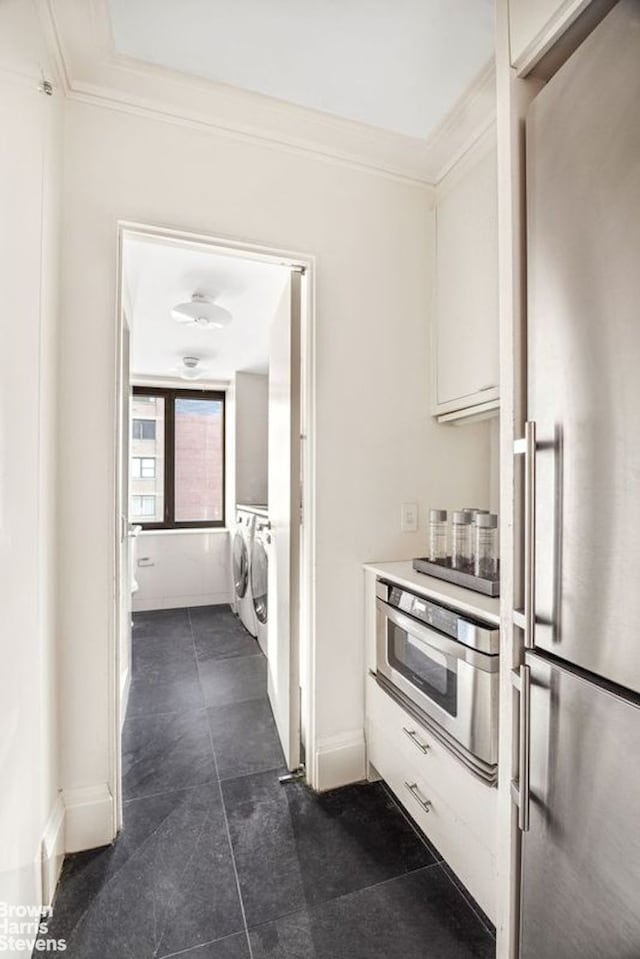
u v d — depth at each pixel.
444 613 1.27
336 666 1.75
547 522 0.85
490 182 1.57
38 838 1.17
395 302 1.86
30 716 1.11
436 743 1.32
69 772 1.42
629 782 0.69
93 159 1.45
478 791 1.14
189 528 4.49
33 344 1.13
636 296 0.67
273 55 1.32
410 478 1.88
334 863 1.37
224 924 1.19
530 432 0.88
